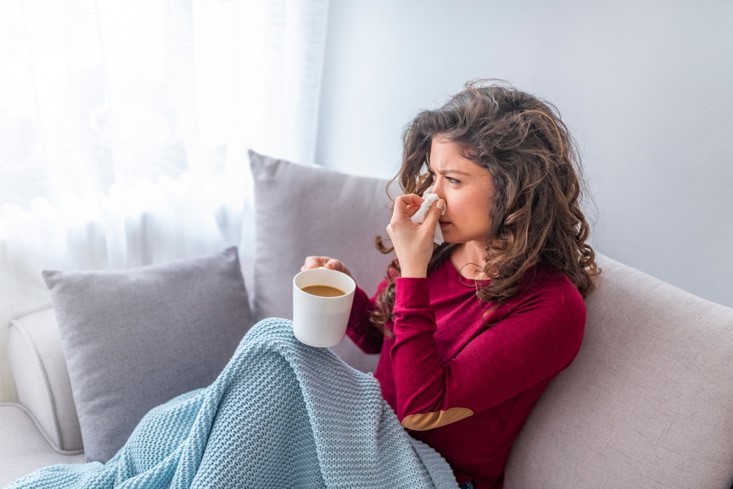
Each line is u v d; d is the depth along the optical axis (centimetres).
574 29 122
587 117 125
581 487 91
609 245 129
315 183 131
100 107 118
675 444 85
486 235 92
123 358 109
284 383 87
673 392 87
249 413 85
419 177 104
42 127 113
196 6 128
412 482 88
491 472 100
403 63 148
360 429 89
